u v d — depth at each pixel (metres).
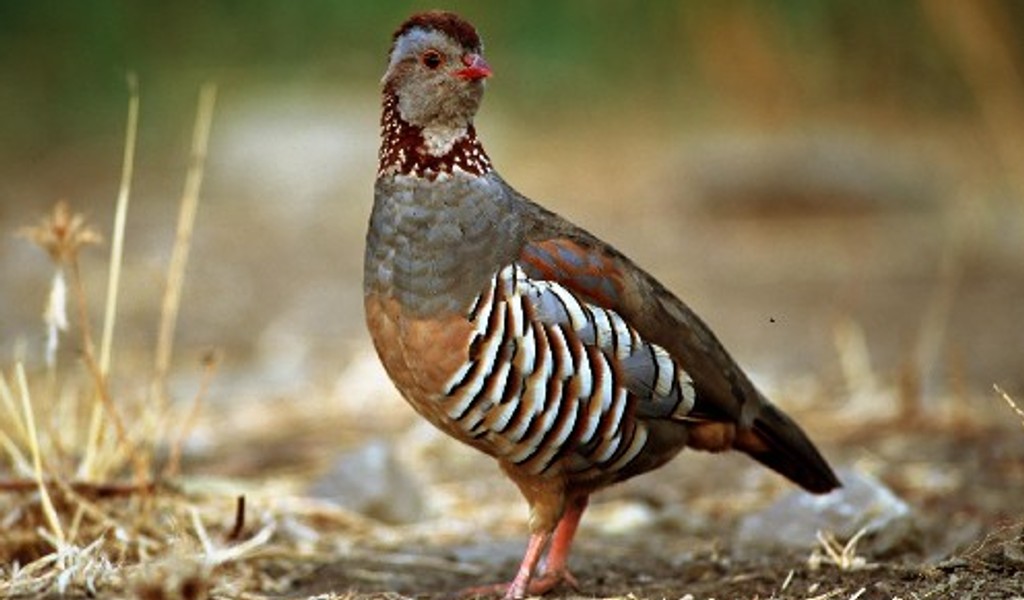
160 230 22.16
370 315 8.33
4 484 8.95
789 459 9.16
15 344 15.46
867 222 22.94
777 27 28.98
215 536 9.23
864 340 16.31
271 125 26.77
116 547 8.77
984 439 12.27
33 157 27.16
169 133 28.06
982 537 9.01
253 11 30.50
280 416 13.48
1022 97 26.44
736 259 20.94
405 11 30.23
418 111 8.21
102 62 29.34
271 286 19.25
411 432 12.93
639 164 26.50
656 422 8.51
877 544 9.02
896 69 29.12
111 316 9.42
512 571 9.44
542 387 8.02
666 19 29.62
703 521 10.65
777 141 24.64
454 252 8.09
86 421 10.74
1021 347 15.71
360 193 25.27
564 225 8.44
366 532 10.13
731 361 8.89
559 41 30.19
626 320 8.27
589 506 11.21
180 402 13.73
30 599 7.48
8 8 29.61
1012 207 23.05
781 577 8.45
